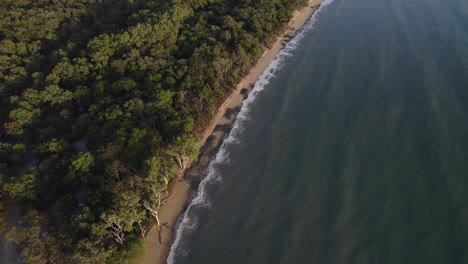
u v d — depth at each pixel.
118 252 64.31
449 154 80.44
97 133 85.56
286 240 71.12
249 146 93.25
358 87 106.19
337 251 67.94
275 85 113.50
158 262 69.62
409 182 76.88
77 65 102.25
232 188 82.94
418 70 106.94
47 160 77.94
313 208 76.06
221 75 105.38
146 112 89.06
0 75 102.38
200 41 114.31
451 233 66.81
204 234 74.06
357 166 82.69
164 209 78.88
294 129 96.19
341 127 93.88
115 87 95.81
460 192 72.69
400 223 70.00
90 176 76.25
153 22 115.56
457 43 114.00
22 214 71.19
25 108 91.25
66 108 94.56
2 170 77.56
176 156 81.56
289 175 84.00
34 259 60.47
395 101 97.94
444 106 92.44
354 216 72.88
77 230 64.62
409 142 85.56
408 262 64.31
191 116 91.06
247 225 74.88
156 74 100.88
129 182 76.06
